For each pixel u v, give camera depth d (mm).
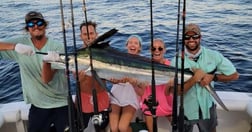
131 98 2689
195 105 2398
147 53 6207
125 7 11086
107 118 2666
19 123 2873
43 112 2506
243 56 7469
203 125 2436
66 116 2508
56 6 11352
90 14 10234
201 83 2199
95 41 2098
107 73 2135
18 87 6340
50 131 2607
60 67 2059
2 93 6129
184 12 1894
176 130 1936
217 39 8453
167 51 6941
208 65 2352
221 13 10414
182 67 1936
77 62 1981
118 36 8164
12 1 12461
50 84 2436
